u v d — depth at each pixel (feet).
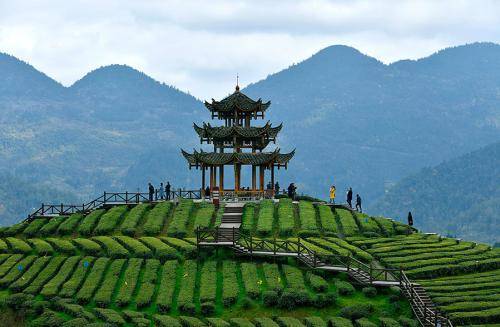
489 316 253.03
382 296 285.43
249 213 383.45
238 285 295.48
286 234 354.13
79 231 368.07
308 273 302.25
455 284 288.71
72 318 275.39
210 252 327.47
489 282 291.79
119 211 392.68
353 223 370.12
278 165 421.18
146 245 344.08
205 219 372.17
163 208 393.91
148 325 265.34
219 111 418.72
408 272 297.74
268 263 314.96
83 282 306.14
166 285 296.71
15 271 317.83
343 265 303.48
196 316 274.36
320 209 395.14
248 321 264.93
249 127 413.59
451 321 251.60
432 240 352.90
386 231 364.79
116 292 296.51
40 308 284.82
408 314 270.67
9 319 282.97
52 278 311.68
